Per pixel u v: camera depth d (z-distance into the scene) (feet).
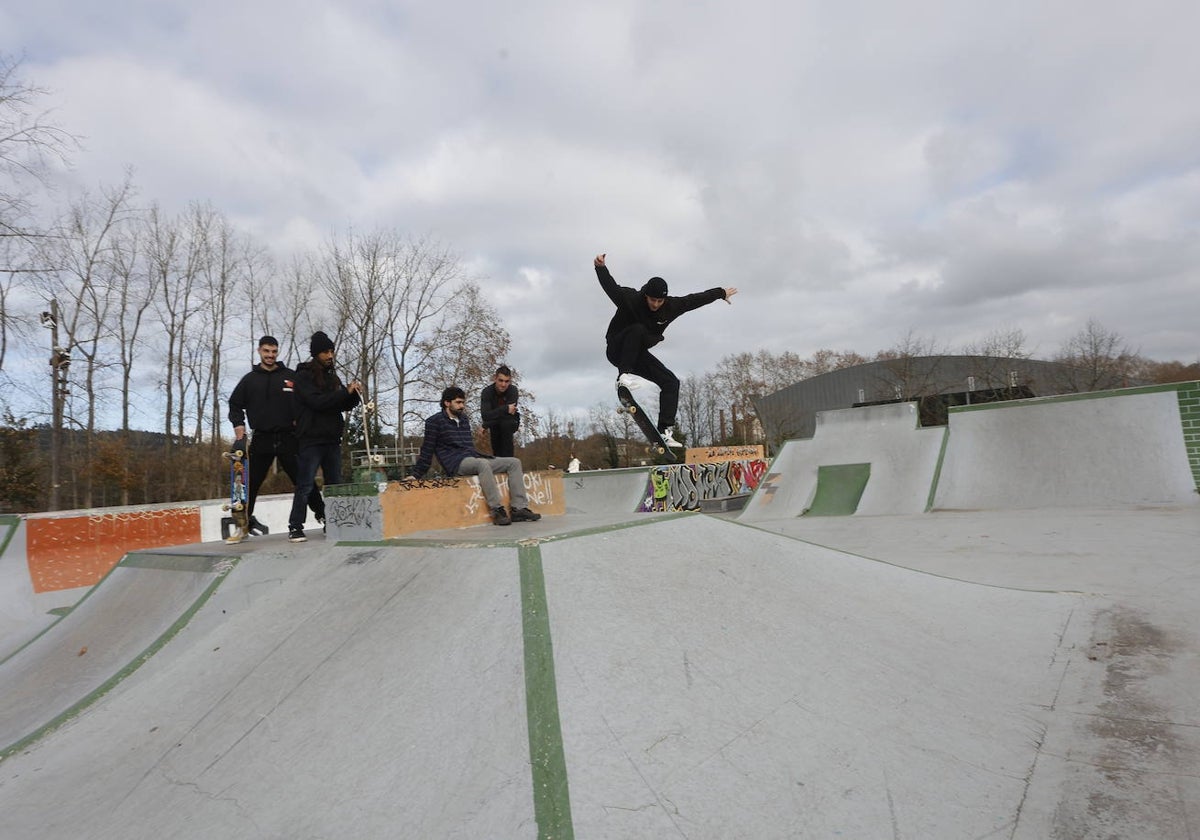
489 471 21.74
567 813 8.11
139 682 15.78
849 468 48.70
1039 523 31.22
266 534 26.53
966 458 44.06
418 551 16.58
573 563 14.01
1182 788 9.60
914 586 17.61
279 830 9.27
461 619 12.85
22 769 13.24
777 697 11.07
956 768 10.11
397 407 112.16
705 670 11.39
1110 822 8.95
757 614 13.65
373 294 109.60
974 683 12.94
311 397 21.72
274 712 12.34
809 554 17.79
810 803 8.87
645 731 9.72
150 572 22.82
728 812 8.49
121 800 11.28
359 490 19.60
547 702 9.96
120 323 92.73
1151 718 11.59
